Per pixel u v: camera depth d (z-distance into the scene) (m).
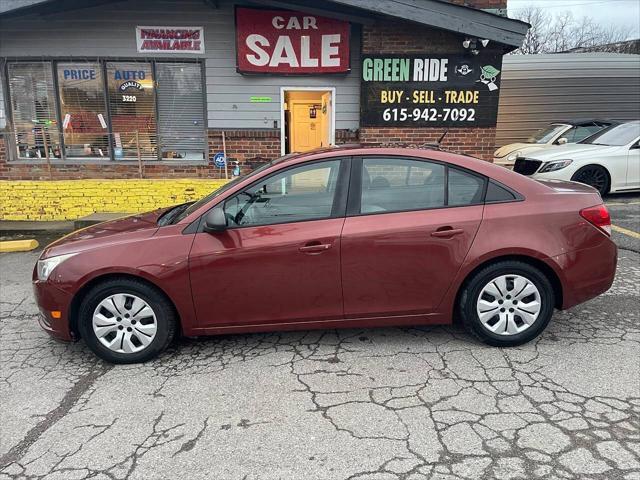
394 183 3.69
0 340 4.26
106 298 3.63
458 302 3.76
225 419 2.99
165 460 2.65
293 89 9.02
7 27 8.85
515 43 7.92
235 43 8.84
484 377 3.36
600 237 3.71
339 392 3.23
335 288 3.61
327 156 3.71
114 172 9.40
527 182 3.75
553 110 14.27
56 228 8.30
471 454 2.62
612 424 2.83
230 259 3.55
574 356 3.62
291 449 2.70
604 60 14.07
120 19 8.80
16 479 2.54
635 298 4.71
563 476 2.44
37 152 9.45
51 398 3.30
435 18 7.81
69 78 9.12
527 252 3.57
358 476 2.49
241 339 4.07
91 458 2.69
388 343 3.90
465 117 8.75
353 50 8.85
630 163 9.18
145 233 3.67
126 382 3.45
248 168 9.33
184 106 9.24
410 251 3.57
